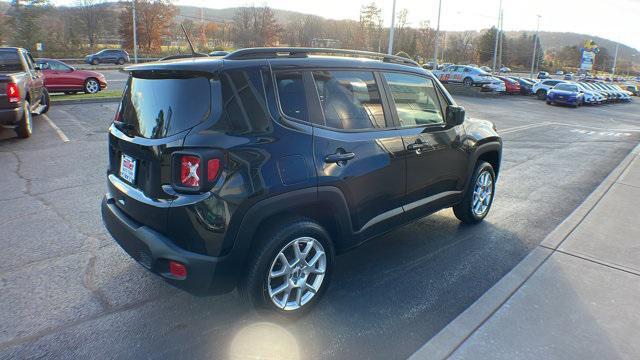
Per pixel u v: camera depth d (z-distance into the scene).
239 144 2.71
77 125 10.93
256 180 2.76
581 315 3.26
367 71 3.63
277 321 3.10
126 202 3.10
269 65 2.98
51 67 16.78
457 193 4.63
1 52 9.69
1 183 6.21
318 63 3.28
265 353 2.81
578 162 9.21
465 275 3.91
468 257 4.28
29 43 48.06
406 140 3.81
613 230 4.95
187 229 2.68
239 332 3.02
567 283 3.72
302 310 3.17
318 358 2.78
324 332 3.05
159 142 2.76
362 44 74.62
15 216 4.99
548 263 4.07
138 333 2.98
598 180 7.54
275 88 2.98
